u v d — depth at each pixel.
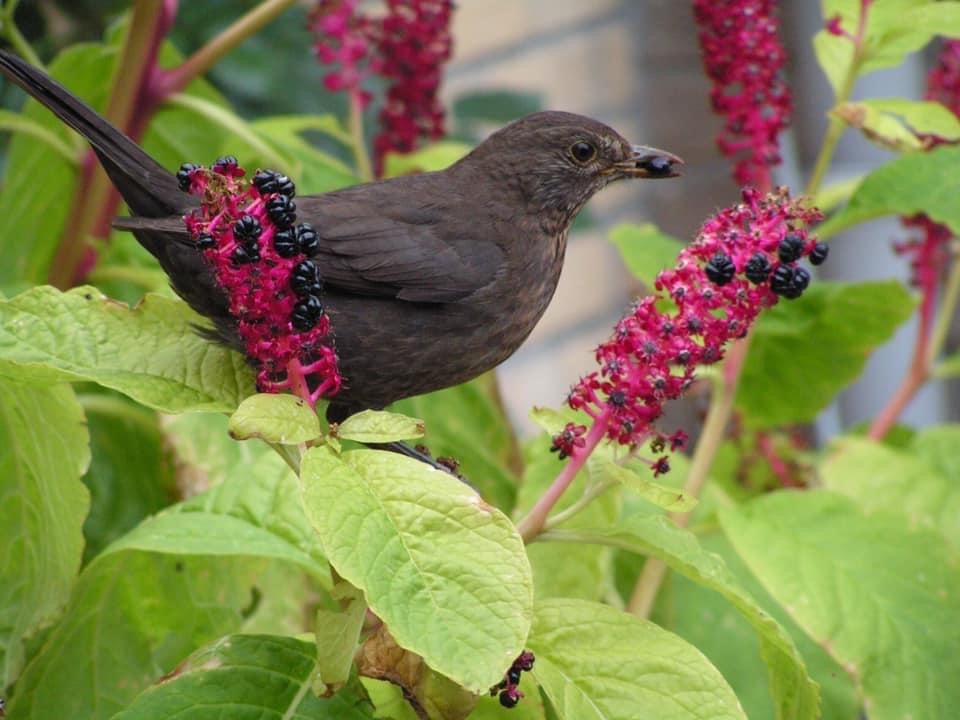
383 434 3.12
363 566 3.09
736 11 3.24
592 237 4.22
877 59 3.24
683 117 4.40
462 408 3.31
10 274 3.33
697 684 3.12
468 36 4.18
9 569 3.18
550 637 3.13
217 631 3.20
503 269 3.28
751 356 3.33
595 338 4.28
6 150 3.42
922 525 3.22
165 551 3.15
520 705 3.14
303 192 3.31
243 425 3.11
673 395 3.14
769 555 3.21
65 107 3.21
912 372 3.36
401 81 3.35
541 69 4.29
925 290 3.35
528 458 3.25
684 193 4.36
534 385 4.17
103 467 3.29
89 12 3.40
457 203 3.29
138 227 3.18
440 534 3.10
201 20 3.43
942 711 3.19
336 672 3.11
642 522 3.15
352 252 3.26
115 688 3.19
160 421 3.23
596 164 3.31
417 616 3.09
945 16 3.23
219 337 3.16
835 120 3.24
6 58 3.21
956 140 3.26
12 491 3.19
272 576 3.22
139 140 3.29
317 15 3.34
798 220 3.14
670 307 3.23
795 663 3.14
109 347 3.15
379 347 3.26
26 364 3.13
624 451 3.19
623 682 3.12
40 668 3.18
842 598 3.20
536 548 3.21
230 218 3.11
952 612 3.20
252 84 3.43
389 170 3.35
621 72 4.38
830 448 3.32
